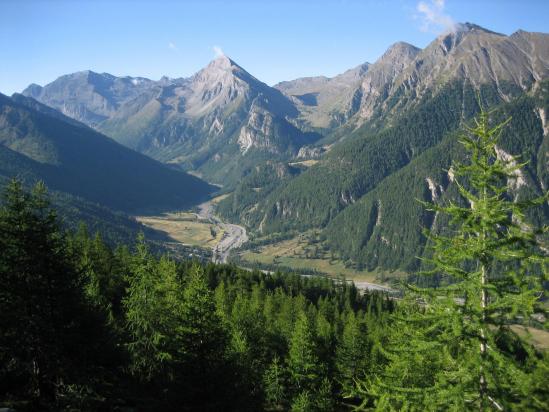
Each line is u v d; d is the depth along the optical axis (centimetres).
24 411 2547
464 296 1750
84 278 2978
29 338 2488
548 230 1648
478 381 1631
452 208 1789
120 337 3547
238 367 3266
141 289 4053
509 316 1648
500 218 1658
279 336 6956
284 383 5869
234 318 6525
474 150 1783
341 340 7488
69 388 2897
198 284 3547
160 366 3725
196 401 2800
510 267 1708
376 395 1903
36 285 2580
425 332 1777
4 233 2570
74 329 2700
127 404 3228
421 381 2016
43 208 2809
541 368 1556
